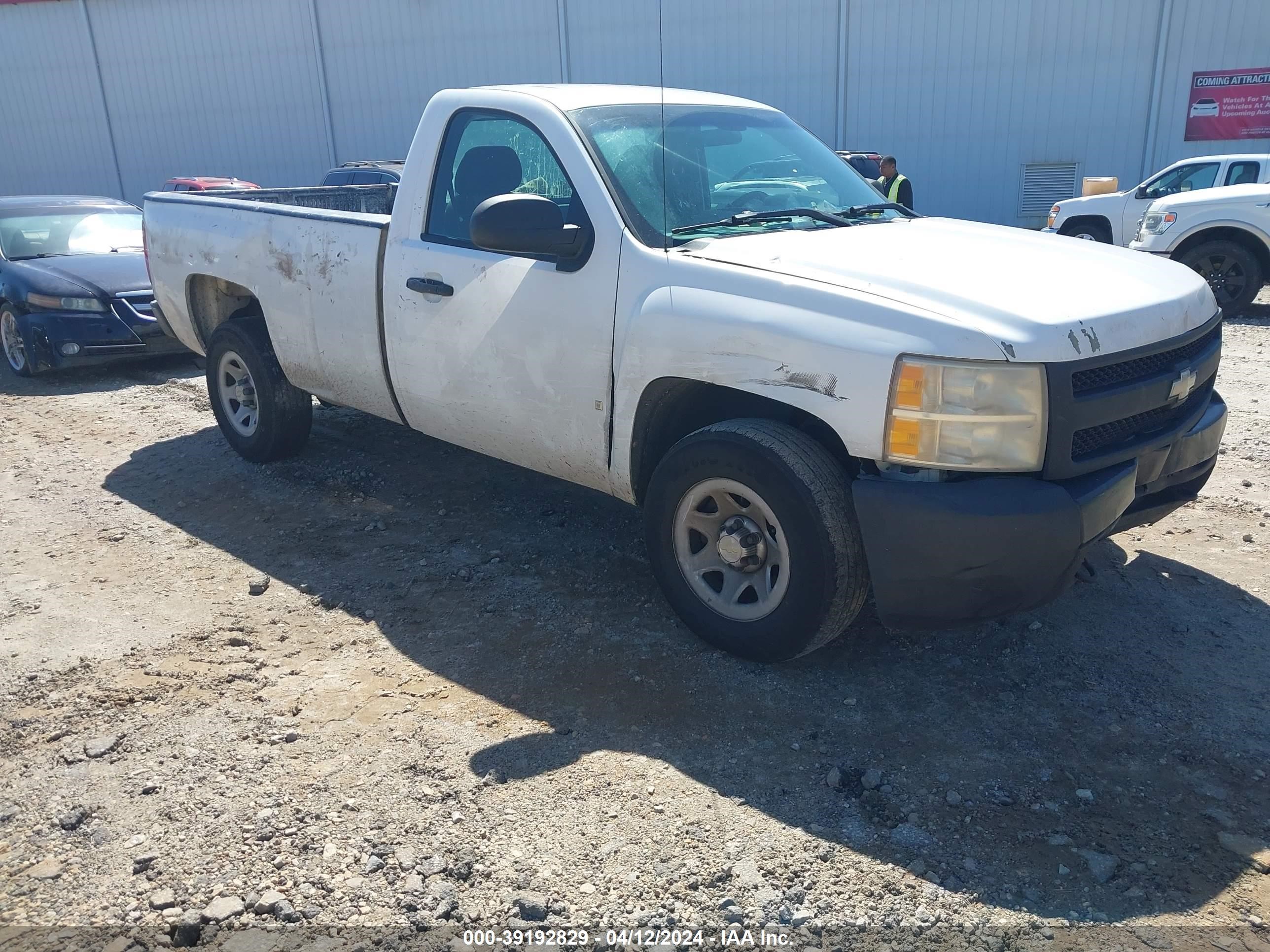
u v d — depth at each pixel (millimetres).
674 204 3852
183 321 6090
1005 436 2930
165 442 6559
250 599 4188
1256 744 3064
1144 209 14992
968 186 22578
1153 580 4184
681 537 3598
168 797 2863
